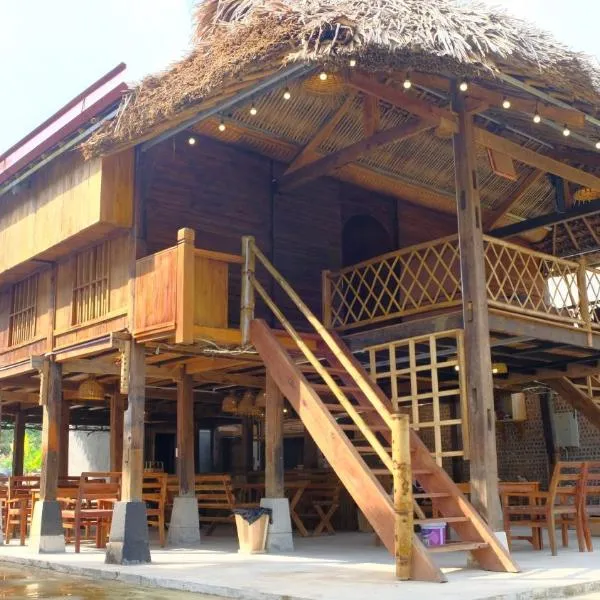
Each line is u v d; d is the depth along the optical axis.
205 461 18.92
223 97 7.37
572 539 9.83
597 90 7.36
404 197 11.74
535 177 11.62
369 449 7.64
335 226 11.09
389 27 6.47
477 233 7.77
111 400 12.74
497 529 7.07
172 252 8.02
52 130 9.40
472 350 7.55
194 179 9.75
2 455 41.53
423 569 6.03
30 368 10.20
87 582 6.94
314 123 10.02
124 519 7.79
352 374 7.31
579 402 11.74
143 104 7.82
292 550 8.72
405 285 11.23
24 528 10.27
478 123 9.91
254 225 10.23
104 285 9.02
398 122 10.35
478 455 7.28
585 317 9.48
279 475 8.79
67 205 9.09
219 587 5.93
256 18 7.09
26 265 10.23
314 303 10.65
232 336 8.38
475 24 6.78
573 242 12.16
